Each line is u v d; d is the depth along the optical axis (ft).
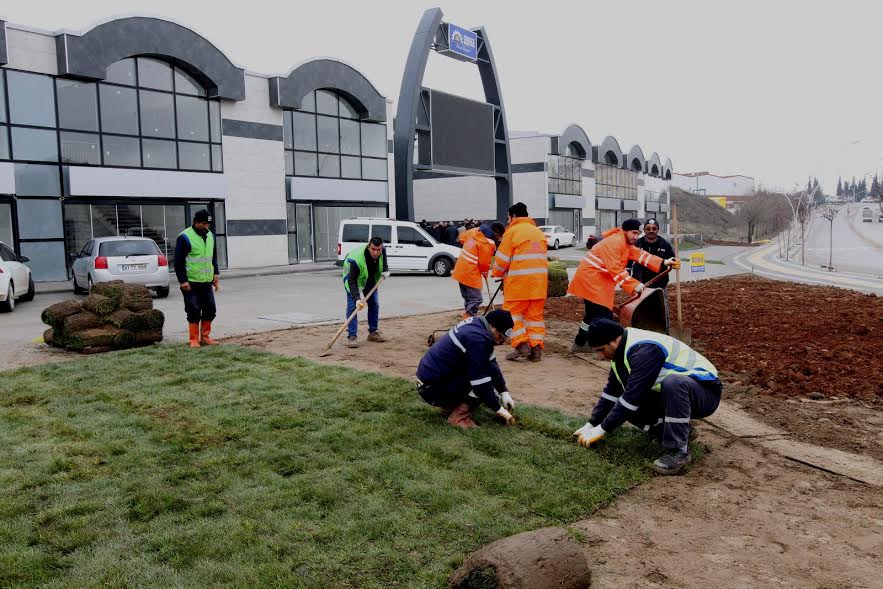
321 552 11.23
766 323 34.47
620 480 14.40
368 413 18.66
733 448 16.67
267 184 84.79
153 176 71.87
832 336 30.42
